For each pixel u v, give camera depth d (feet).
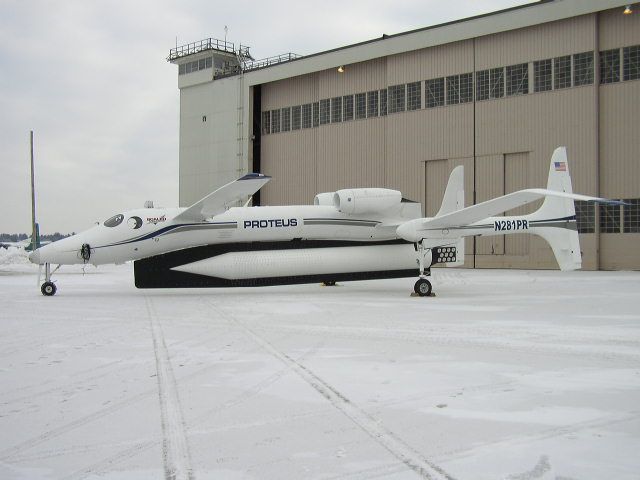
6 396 19.63
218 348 27.78
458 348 27.27
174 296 56.18
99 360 25.25
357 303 47.83
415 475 12.96
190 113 136.56
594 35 86.07
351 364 23.93
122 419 17.04
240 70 131.85
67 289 65.87
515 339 29.63
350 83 112.68
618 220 85.46
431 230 54.60
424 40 101.14
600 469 13.15
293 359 25.04
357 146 111.65
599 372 22.16
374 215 61.31
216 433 15.80
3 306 47.65
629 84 84.38
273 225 59.16
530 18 90.38
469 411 17.42
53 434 15.88
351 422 16.57
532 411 17.37
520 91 93.04
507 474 12.94
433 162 102.53
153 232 57.62
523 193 48.60
